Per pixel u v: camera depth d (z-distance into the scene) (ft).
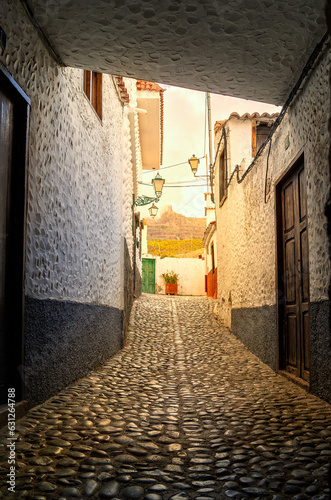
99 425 11.80
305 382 16.40
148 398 15.38
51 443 10.21
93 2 12.59
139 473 8.70
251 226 25.91
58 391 15.33
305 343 16.92
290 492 7.80
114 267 26.13
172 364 22.71
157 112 42.14
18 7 12.05
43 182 14.06
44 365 13.94
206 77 16.89
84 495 7.68
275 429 11.53
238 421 12.42
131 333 32.83
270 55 15.08
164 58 15.58
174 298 59.57
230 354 25.21
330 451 9.79
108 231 24.57
